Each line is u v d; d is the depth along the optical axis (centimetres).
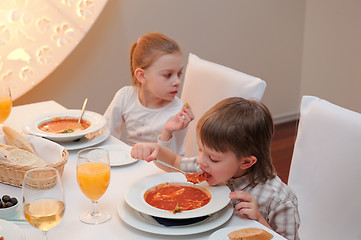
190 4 310
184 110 160
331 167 134
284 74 386
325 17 364
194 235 101
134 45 199
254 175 126
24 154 123
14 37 235
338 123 134
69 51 252
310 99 143
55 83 271
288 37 375
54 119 167
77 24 249
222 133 116
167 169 139
